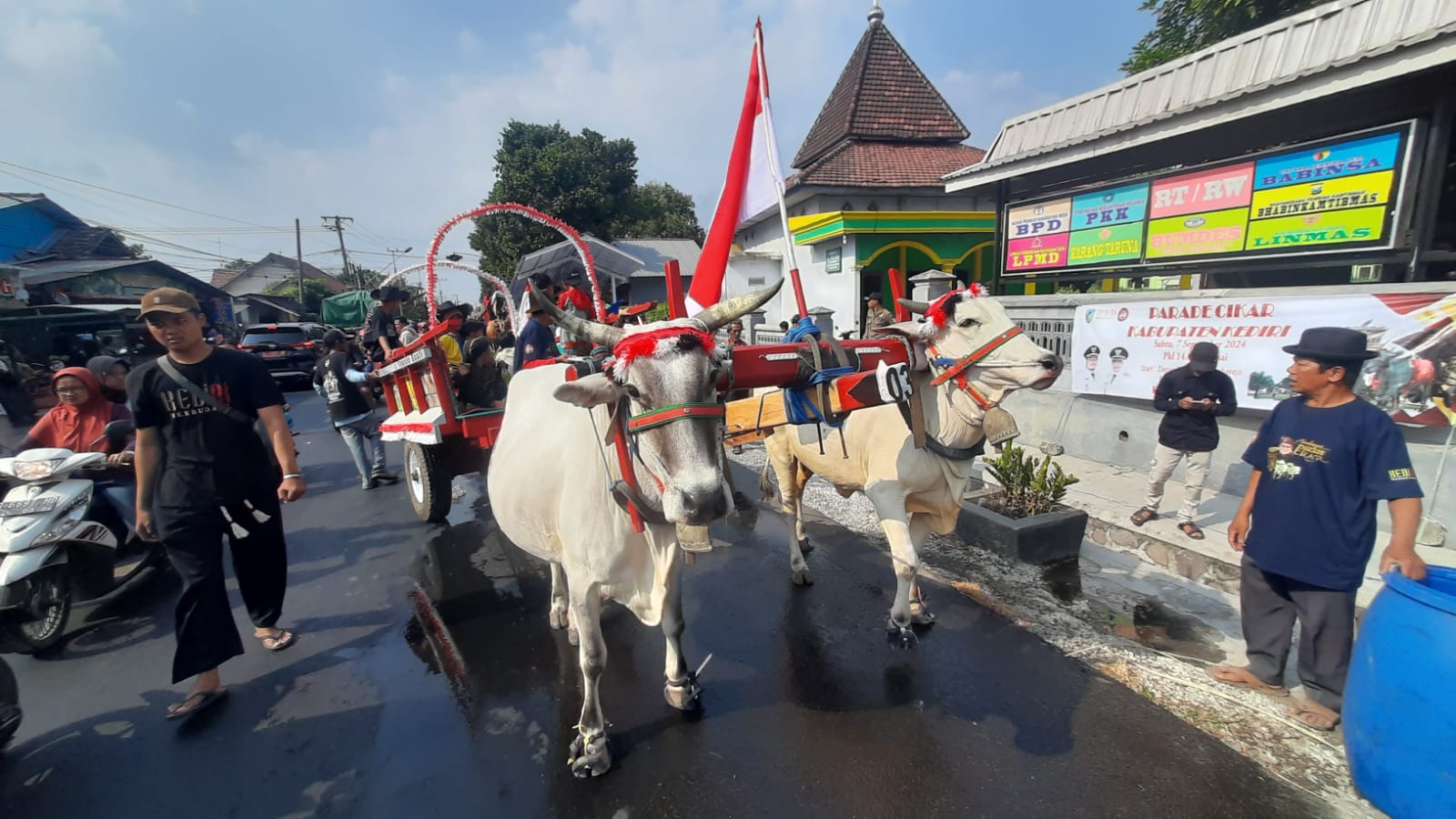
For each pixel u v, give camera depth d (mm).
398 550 5703
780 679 3609
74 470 4645
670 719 3299
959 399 3490
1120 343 6625
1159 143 7082
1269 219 5789
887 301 14492
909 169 14375
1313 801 2670
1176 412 5000
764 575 4961
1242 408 5746
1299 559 3039
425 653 3998
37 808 2846
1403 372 4773
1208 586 4586
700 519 2121
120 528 5129
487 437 5363
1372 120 5676
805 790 2809
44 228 25781
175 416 3324
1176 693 3387
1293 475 3047
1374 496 2822
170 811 2812
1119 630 4039
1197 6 11539
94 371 5707
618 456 2473
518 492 3105
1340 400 2979
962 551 5195
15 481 4719
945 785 2811
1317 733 3049
